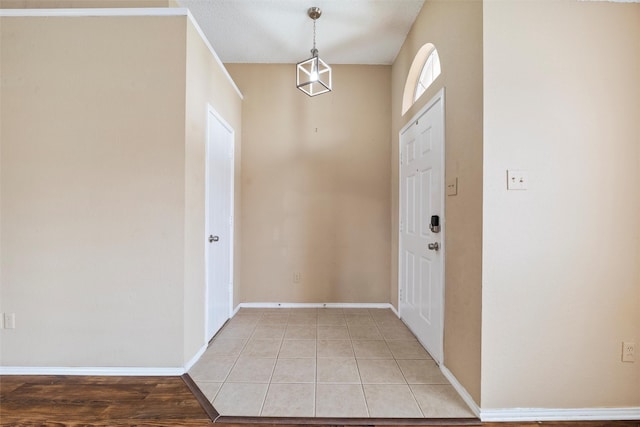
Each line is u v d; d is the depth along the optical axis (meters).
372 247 3.45
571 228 1.59
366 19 2.70
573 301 1.60
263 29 2.85
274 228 3.44
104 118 2.03
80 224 2.02
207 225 2.39
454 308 1.89
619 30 1.60
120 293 2.02
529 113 1.58
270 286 3.45
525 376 1.60
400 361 2.20
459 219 1.83
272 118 3.45
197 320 2.23
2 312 2.02
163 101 2.03
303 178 3.45
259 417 1.61
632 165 1.60
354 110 3.44
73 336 2.02
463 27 1.78
